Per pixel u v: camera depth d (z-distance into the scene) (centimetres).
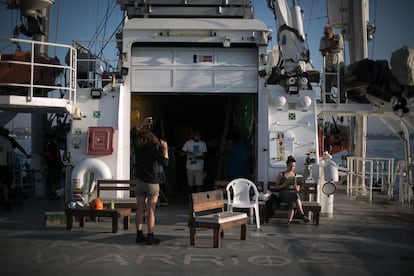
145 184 726
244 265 623
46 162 1315
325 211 1012
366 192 1467
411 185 1237
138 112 1217
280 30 1104
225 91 1100
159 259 646
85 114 1052
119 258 650
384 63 1104
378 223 949
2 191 1076
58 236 787
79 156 1040
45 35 1284
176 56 1106
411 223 950
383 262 646
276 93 1070
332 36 1196
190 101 1636
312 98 1067
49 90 1084
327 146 1644
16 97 964
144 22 1087
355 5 1534
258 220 871
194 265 619
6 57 1045
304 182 986
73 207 860
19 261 633
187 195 1332
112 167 1028
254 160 1139
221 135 1509
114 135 1038
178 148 1525
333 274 588
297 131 1053
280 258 661
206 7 1196
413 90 1077
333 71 1221
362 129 1554
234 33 1082
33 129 1323
